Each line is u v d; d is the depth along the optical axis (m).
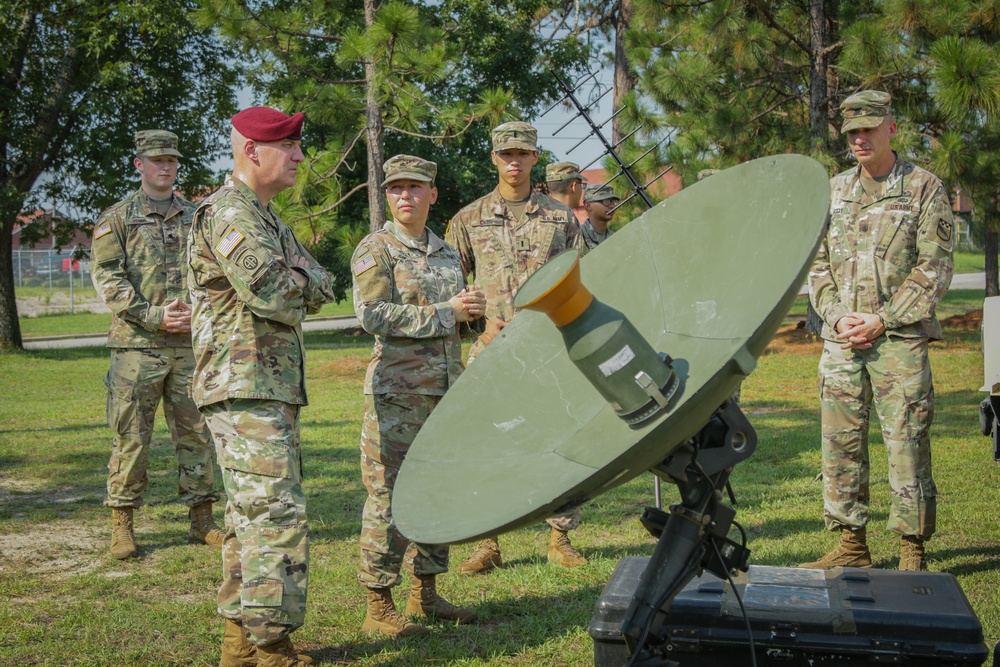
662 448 2.12
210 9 12.03
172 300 5.50
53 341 24.80
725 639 2.76
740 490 6.34
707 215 2.78
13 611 4.31
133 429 5.23
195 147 20.25
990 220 13.95
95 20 18.78
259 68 14.61
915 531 4.34
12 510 6.31
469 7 22.73
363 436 4.04
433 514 2.42
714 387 2.02
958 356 13.38
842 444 4.50
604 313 2.24
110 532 5.77
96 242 5.34
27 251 42.81
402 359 4.00
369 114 13.00
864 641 2.68
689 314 2.62
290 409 3.59
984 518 5.36
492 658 3.70
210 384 3.48
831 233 4.61
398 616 4.00
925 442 4.36
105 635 4.00
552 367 2.85
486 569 4.82
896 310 4.32
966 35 11.88
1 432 9.47
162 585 4.74
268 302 3.42
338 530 5.67
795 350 15.08
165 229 5.54
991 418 5.10
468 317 4.06
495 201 4.96
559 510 2.12
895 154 4.55
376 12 11.63
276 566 3.39
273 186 3.75
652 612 2.35
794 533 5.26
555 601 4.34
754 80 14.65
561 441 2.56
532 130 4.88
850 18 14.16
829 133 14.54
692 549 2.39
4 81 19.16
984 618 3.80
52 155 19.88
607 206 6.40
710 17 12.95
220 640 3.95
